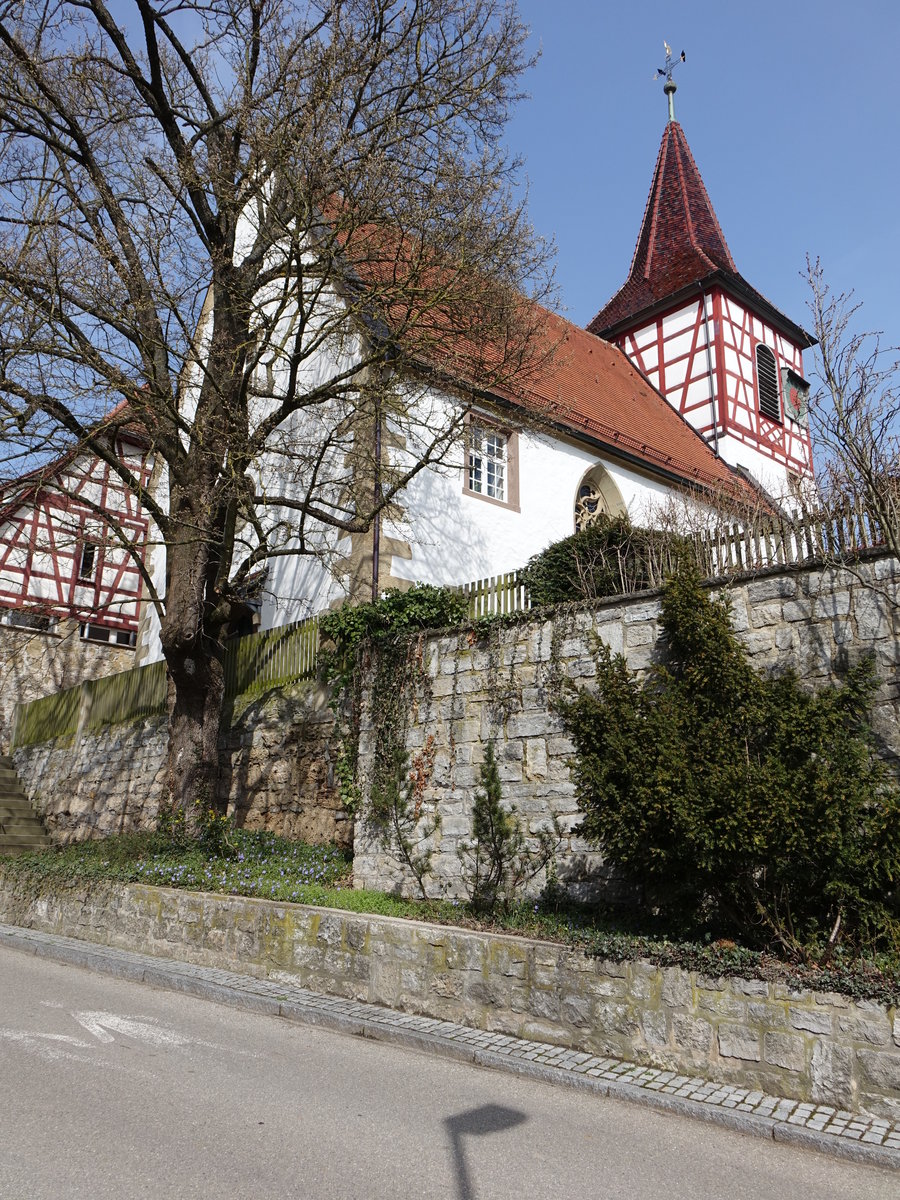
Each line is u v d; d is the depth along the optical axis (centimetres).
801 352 3061
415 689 1088
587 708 723
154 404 1201
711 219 3061
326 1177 417
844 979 549
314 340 1222
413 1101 541
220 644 1305
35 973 909
